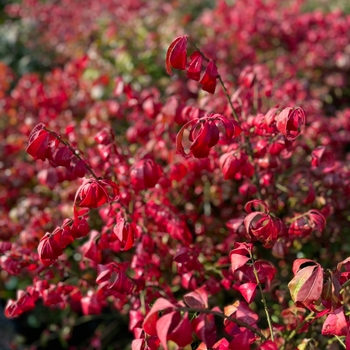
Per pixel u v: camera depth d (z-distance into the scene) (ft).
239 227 2.32
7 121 4.11
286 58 4.36
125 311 2.90
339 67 4.41
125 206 2.43
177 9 5.68
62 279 2.89
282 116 2.13
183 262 2.40
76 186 3.04
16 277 3.48
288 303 2.58
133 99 3.02
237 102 2.63
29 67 5.68
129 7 5.53
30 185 3.40
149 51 4.30
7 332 3.58
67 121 3.51
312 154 2.43
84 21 5.65
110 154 2.54
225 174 2.28
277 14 5.33
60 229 2.18
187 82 4.14
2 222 3.11
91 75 4.36
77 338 3.50
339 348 2.39
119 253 3.07
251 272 2.17
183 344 1.81
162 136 2.93
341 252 2.89
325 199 2.63
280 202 2.70
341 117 3.30
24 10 6.64
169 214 2.53
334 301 1.92
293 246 2.84
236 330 2.00
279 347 2.29
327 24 4.93
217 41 4.57
